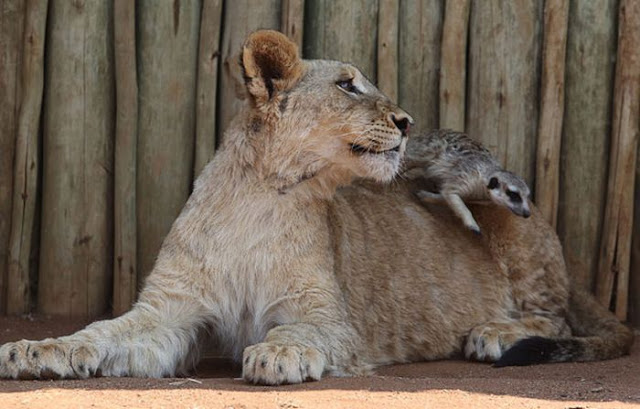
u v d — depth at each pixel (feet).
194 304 34.01
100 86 41.11
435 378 32.35
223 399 27.48
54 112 41.01
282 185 33.63
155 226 41.45
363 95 34.17
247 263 33.78
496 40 41.70
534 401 27.84
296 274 33.73
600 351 36.88
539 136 41.75
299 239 33.83
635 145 41.68
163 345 33.19
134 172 41.14
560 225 42.47
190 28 41.24
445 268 38.42
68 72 40.86
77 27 40.81
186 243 34.14
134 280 41.32
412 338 37.40
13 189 41.14
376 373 34.88
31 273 41.98
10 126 41.14
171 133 41.29
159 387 29.22
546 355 36.37
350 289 35.53
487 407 27.04
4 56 40.91
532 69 41.86
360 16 41.34
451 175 40.68
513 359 35.99
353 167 33.88
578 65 41.96
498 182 39.60
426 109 42.09
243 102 34.55
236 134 34.17
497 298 39.42
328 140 33.58
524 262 39.78
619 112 41.63
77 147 41.11
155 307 33.81
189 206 34.60
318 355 30.83
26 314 41.60
